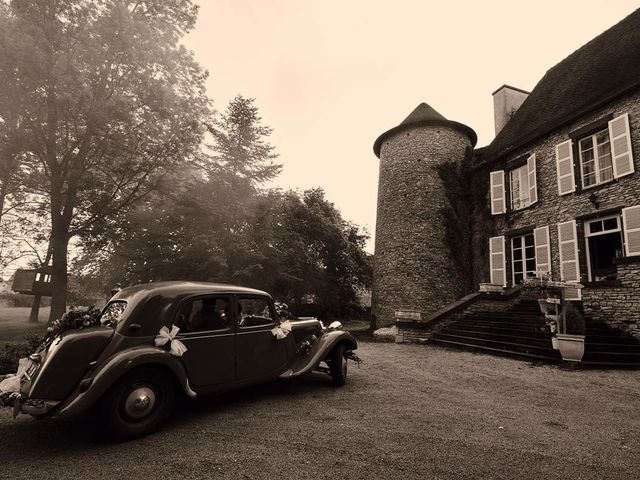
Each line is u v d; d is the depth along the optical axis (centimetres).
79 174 1162
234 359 439
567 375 685
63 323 376
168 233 1407
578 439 361
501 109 2031
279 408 448
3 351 552
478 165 1811
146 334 367
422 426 390
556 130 1370
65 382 319
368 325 2555
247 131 1630
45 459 301
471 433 371
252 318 501
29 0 1002
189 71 1348
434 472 285
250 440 344
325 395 514
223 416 415
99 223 1291
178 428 375
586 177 1255
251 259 1457
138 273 1413
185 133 1259
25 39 928
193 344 398
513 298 1324
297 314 2245
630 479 281
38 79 963
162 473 278
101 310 420
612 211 1106
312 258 2125
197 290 425
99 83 1120
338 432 367
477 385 596
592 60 1508
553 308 843
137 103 1212
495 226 1655
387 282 1942
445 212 1884
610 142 1123
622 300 1020
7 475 274
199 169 1583
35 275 1534
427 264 1858
